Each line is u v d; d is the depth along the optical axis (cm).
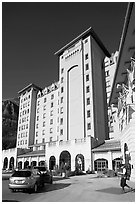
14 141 9594
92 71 4803
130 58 2341
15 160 5256
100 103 4794
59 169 3434
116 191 1327
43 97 7138
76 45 5394
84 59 5069
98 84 4912
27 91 7862
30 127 7006
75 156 3794
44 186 1673
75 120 4706
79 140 3847
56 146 4169
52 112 6469
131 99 2336
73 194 1210
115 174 2853
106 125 4791
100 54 5512
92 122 4328
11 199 1032
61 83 5466
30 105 7312
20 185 1259
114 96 3581
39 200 1002
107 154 3450
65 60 5594
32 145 6262
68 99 5097
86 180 2291
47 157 4275
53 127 6225
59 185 1772
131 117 2231
